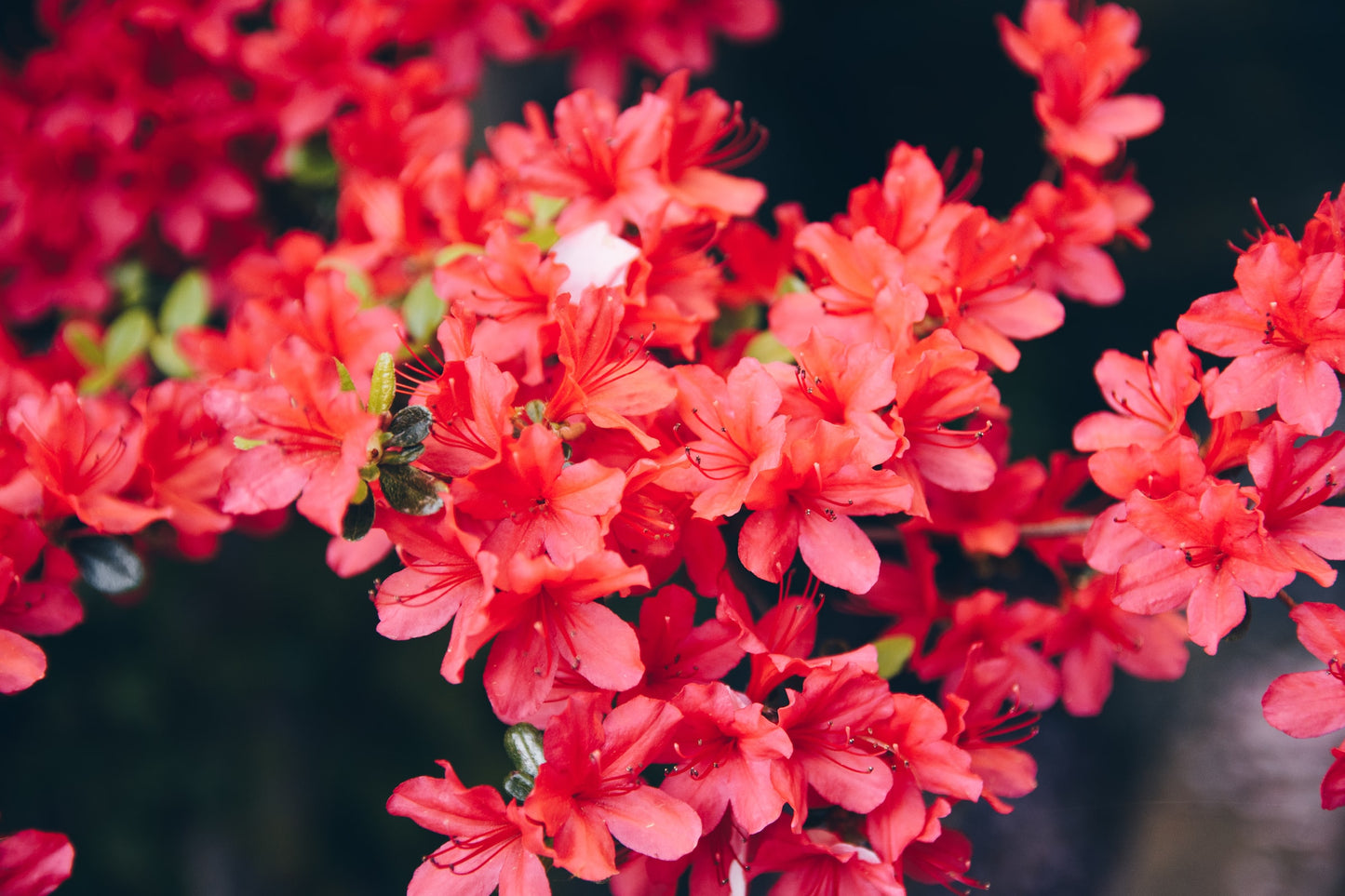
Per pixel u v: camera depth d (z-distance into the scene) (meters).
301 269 0.77
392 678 1.40
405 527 0.59
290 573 1.41
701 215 0.68
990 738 0.70
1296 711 0.60
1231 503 0.60
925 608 0.74
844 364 0.61
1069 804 1.66
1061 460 0.75
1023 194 1.86
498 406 0.58
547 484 0.59
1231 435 0.62
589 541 0.59
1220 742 1.67
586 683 0.61
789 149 1.88
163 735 1.32
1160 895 1.57
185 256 0.86
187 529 0.68
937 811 0.61
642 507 0.61
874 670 0.61
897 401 0.62
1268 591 0.60
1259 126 1.91
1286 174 1.88
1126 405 0.65
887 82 1.93
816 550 0.61
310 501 0.58
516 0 0.80
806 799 0.60
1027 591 0.97
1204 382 0.62
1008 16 1.92
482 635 0.57
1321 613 0.60
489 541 0.59
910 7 1.94
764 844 0.61
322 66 0.79
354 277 0.74
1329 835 1.57
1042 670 0.73
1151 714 1.73
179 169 0.81
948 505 0.74
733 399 0.60
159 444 0.68
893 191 0.68
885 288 0.63
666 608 0.61
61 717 1.30
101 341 0.80
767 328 0.78
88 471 0.65
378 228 0.75
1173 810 1.63
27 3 1.04
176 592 1.36
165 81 0.80
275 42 0.79
